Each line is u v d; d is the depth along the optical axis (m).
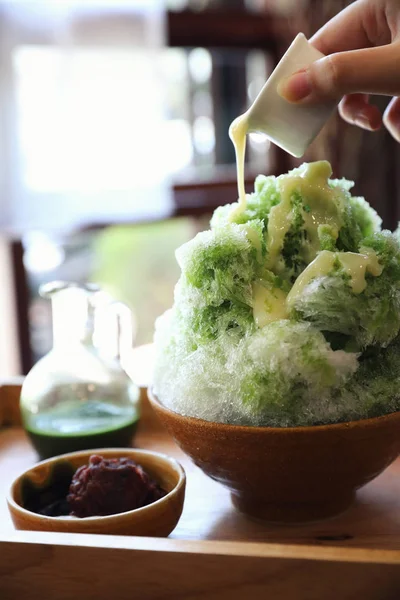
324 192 0.42
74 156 1.05
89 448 0.54
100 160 1.07
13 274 1.12
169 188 1.13
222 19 1.21
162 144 1.11
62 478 0.46
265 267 0.41
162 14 1.08
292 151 0.44
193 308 0.41
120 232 1.18
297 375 0.38
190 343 0.42
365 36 0.52
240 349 0.39
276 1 1.24
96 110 1.06
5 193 1.01
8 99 1.00
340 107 0.56
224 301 0.41
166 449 0.56
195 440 0.41
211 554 0.35
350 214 0.43
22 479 0.45
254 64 1.26
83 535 0.37
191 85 1.21
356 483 0.41
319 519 0.44
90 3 1.03
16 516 0.41
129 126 1.08
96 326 0.60
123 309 0.61
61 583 0.36
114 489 0.43
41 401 0.55
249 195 0.45
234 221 0.43
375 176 1.23
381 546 0.41
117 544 0.36
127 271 1.20
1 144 1.00
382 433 0.39
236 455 0.40
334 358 0.38
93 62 1.05
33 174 1.04
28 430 0.55
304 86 0.41
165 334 0.45
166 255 1.21
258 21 1.24
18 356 1.14
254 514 0.44
